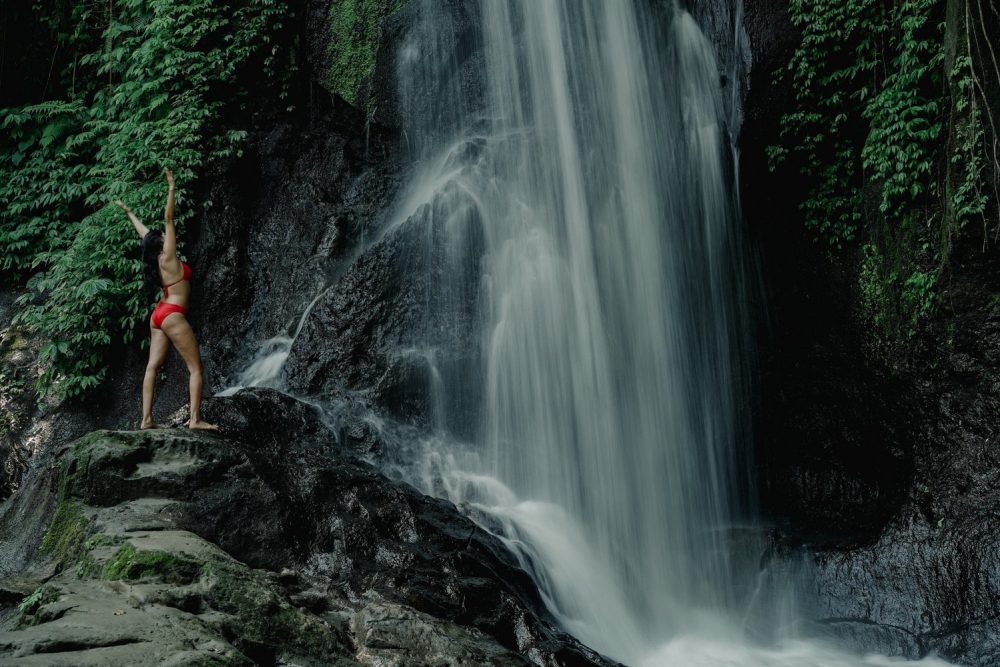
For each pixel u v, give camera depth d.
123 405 13.84
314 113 16.12
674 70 14.03
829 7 13.16
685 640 11.45
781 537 12.77
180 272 9.65
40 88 16.44
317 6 16.05
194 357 9.56
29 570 8.07
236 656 5.75
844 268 13.65
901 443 13.01
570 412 13.11
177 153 14.76
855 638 11.40
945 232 12.27
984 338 12.16
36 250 15.27
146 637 5.68
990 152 11.80
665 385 13.53
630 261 13.73
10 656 5.23
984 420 12.10
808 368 14.12
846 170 13.62
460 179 14.36
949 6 12.12
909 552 11.84
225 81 15.53
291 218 15.17
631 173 13.99
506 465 12.81
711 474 13.63
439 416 12.88
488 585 8.71
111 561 7.07
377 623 7.43
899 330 12.95
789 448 14.22
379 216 15.07
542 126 14.59
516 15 14.94
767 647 11.50
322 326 13.12
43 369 13.91
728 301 14.02
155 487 8.56
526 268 13.67
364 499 9.52
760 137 13.61
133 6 15.80
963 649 10.85
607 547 12.23
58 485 8.78
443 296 13.53
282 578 8.10
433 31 15.42
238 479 8.86
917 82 12.68
